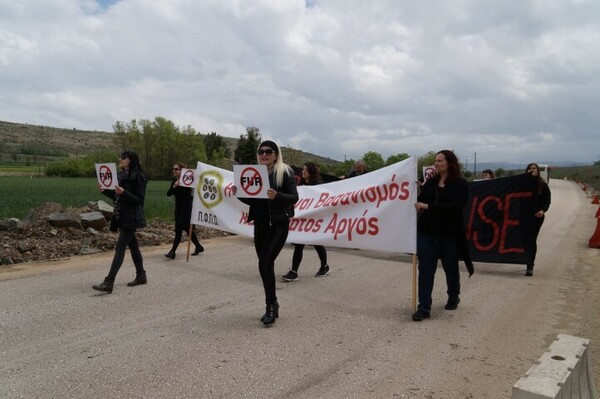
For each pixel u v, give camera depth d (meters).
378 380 4.01
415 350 4.70
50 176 74.56
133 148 78.69
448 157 5.75
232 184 8.99
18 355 4.39
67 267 8.25
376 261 9.45
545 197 8.41
